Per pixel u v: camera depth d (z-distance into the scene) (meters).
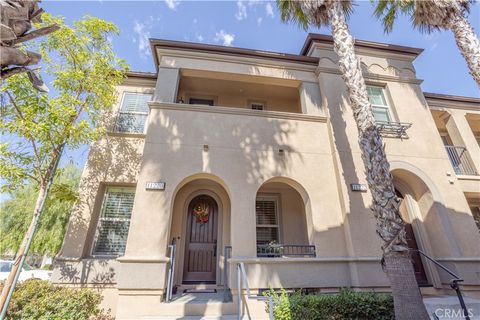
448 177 9.01
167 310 6.22
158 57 9.88
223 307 6.42
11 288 5.00
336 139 8.77
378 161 6.12
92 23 6.71
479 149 11.41
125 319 6.04
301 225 9.94
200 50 9.68
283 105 11.95
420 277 8.38
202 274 8.77
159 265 6.50
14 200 14.66
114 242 8.09
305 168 8.44
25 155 6.05
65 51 6.47
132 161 8.84
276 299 5.60
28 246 5.43
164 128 8.11
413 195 9.34
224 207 9.38
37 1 2.60
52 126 5.89
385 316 5.52
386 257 5.40
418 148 9.26
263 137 8.63
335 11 8.45
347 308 5.50
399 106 9.97
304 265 7.14
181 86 10.88
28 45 6.19
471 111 12.49
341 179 8.16
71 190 7.73
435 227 8.45
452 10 8.52
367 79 10.25
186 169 7.69
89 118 6.85
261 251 8.88
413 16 9.53
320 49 10.47
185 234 9.07
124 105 9.88
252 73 9.80
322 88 9.80
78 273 7.35
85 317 5.66
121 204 8.53
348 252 7.46
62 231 13.12
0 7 2.24
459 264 7.74
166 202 7.18
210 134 8.31
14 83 5.53
